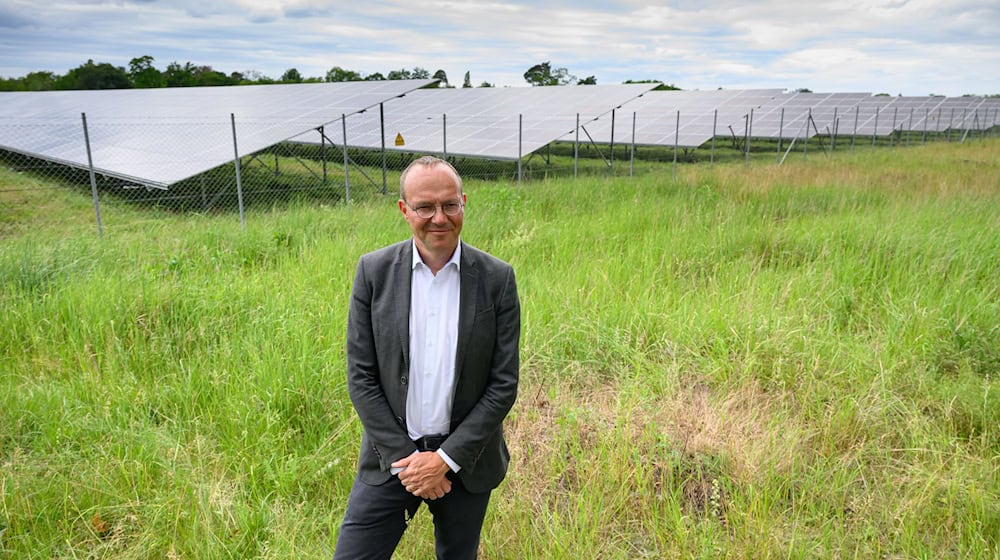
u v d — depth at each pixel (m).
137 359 5.26
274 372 4.69
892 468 4.07
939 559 3.31
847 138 35.75
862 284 7.05
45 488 3.68
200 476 3.83
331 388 4.72
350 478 3.92
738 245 8.64
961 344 5.55
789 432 4.29
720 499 3.78
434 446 2.51
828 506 3.72
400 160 22.72
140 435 4.13
